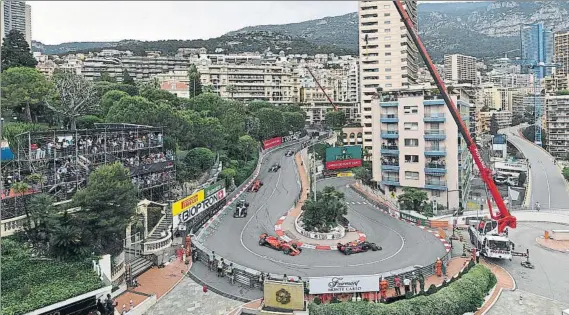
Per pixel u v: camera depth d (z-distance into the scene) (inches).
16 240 1648.6
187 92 6697.8
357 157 5088.6
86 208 1742.1
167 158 2699.3
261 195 3528.5
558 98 7273.6
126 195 1797.5
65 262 1601.9
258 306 1631.4
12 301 1347.2
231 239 2393.0
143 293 1726.1
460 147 3489.2
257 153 4928.6
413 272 1857.8
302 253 2198.6
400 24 5733.3
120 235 1823.3
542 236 2800.2
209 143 3715.6
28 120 3078.2
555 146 7362.2
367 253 2201.0
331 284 1670.8
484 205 3681.1
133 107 3147.1
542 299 1812.3
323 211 2500.0
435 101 3459.6
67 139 2103.8
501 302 1772.9
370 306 1502.2
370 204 3432.6
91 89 3622.0
